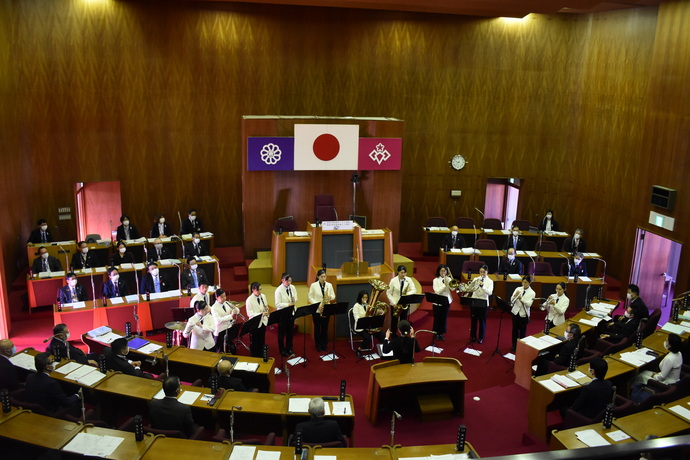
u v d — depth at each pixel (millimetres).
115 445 6633
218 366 8492
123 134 16812
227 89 17453
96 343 10555
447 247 16125
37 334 12703
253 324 10703
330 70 17969
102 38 16078
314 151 15367
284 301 12266
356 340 13109
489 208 20781
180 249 16109
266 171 15688
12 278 14602
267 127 15266
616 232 16812
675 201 13945
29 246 14656
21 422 6992
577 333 10391
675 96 13898
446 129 18750
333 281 12836
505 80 18500
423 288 15773
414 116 18578
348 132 15445
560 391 8805
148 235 17703
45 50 15508
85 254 14359
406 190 19078
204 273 14188
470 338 13102
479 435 9281
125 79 16516
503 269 15008
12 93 14859
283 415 7867
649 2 14688
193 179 17812
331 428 7129
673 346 9180
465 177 19141
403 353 9875
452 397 9875
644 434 7328
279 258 14469
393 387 9352
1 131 13969
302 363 11891
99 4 15883
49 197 16281
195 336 10992
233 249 18062
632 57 16047
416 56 18188
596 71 17531
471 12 15773
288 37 17516
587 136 18000
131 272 14156
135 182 17266
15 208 14898
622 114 16469
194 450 6617
